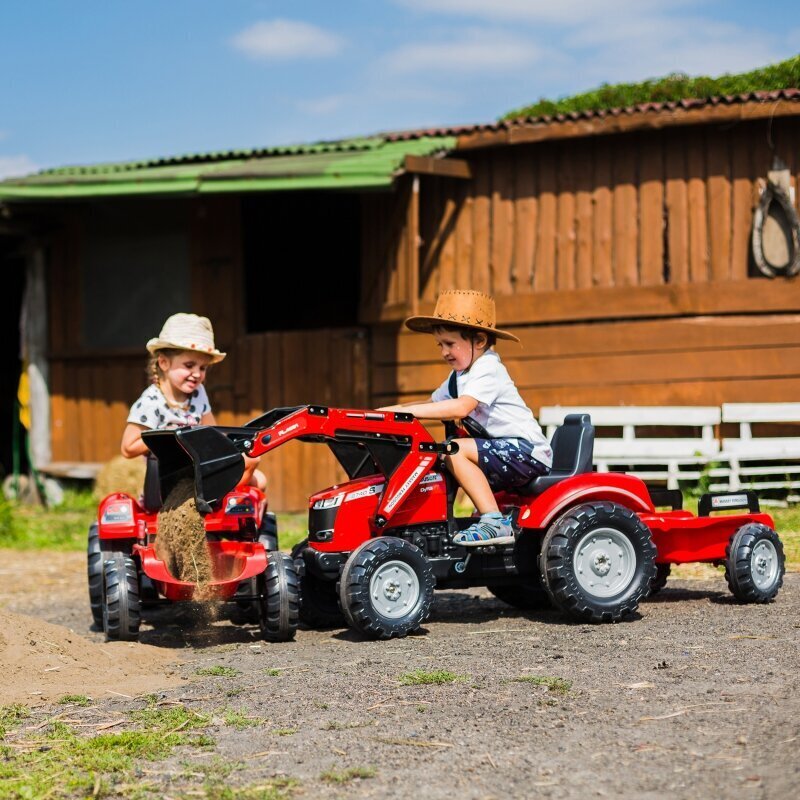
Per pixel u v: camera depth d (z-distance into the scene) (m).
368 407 12.45
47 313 14.12
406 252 11.63
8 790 3.32
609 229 11.38
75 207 13.77
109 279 13.72
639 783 3.21
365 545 5.42
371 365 12.48
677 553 6.02
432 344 12.05
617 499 5.81
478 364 5.85
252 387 12.95
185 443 5.18
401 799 3.15
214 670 4.79
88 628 6.45
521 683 4.30
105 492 13.11
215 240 13.15
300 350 12.73
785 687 4.10
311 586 5.96
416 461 5.59
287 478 12.63
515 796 3.15
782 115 10.55
